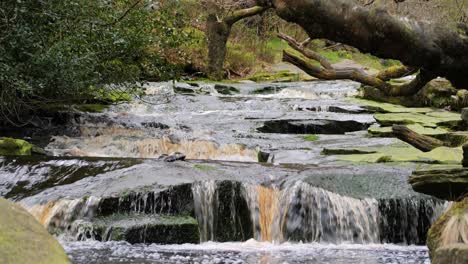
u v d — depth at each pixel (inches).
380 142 473.4
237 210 316.2
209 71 901.8
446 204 319.0
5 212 108.3
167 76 548.7
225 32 907.4
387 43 97.3
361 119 573.0
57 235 295.9
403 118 556.1
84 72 450.0
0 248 102.3
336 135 512.1
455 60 99.7
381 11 95.9
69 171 343.0
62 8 430.9
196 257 260.8
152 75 550.9
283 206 319.0
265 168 347.3
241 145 462.9
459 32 99.3
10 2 408.5
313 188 319.9
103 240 286.5
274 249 290.4
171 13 519.8
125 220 295.9
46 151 440.5
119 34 472.4
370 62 1059.9
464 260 139.9
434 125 534.6
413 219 316.8
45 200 309.4
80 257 252.5
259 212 319.3
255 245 302.4
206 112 611.2
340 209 315.9
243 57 1044.5
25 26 411.5
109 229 287.1
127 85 564.7
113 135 482.9
